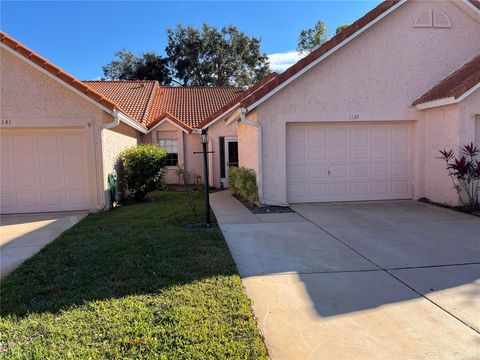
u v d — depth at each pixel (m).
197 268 5.08
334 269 5.22
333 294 4.37
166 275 4.84
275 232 7.39
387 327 3.59
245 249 6.23
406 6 10.41
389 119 10.61
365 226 7.84
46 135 10.37
